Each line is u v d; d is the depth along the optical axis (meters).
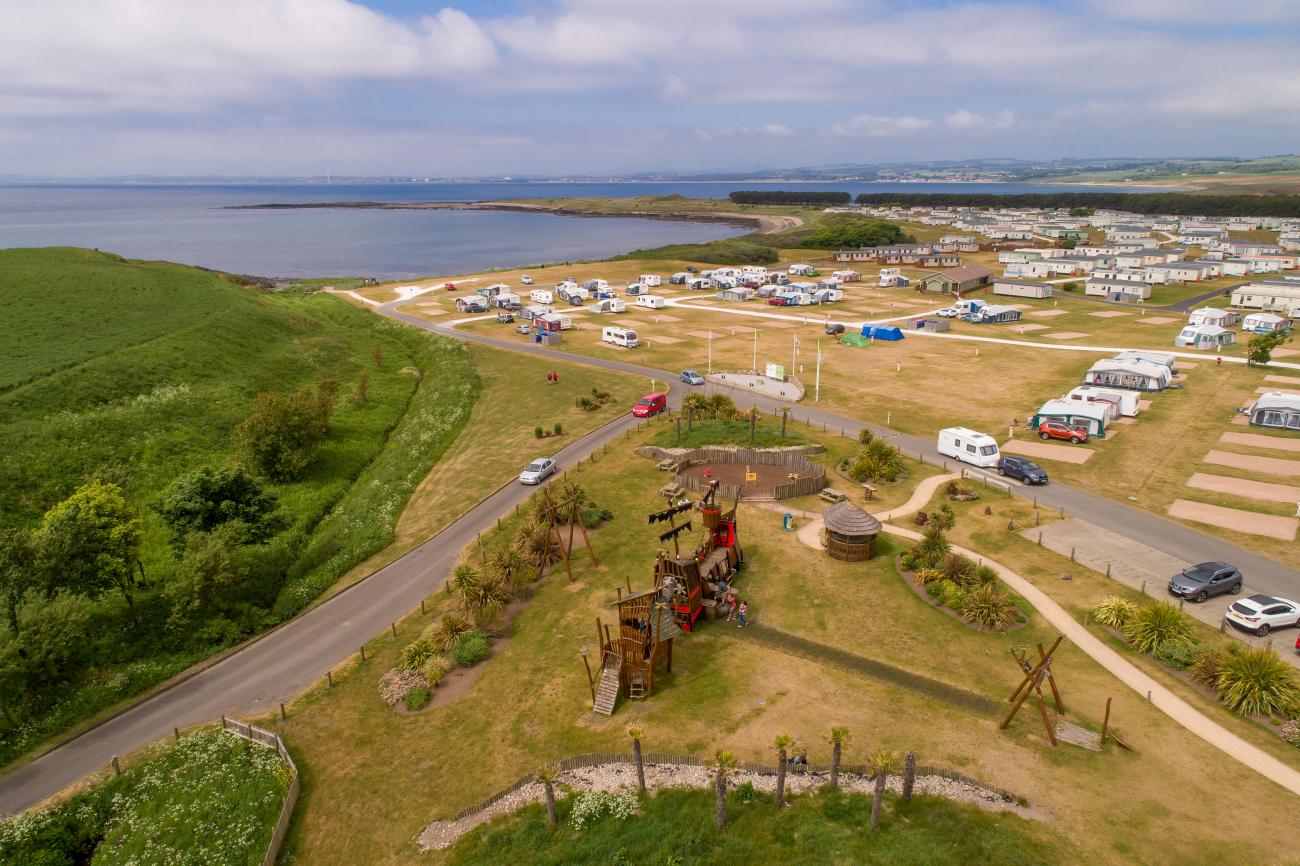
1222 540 50.34
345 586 50.88
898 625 41.47
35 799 33.72
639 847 26.83
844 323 131.62
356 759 34.62
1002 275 188.25
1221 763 30.20
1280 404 72.19
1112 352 105.69
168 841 31.00
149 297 124.06
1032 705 34.31
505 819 29.89
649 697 36.50
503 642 42.44
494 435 79.88
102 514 48.31
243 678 41.69
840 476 63.19
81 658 43.03
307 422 74.12
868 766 30.30
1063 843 26.12
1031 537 51.25
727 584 45.12
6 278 121.75
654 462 67.81
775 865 25.50
